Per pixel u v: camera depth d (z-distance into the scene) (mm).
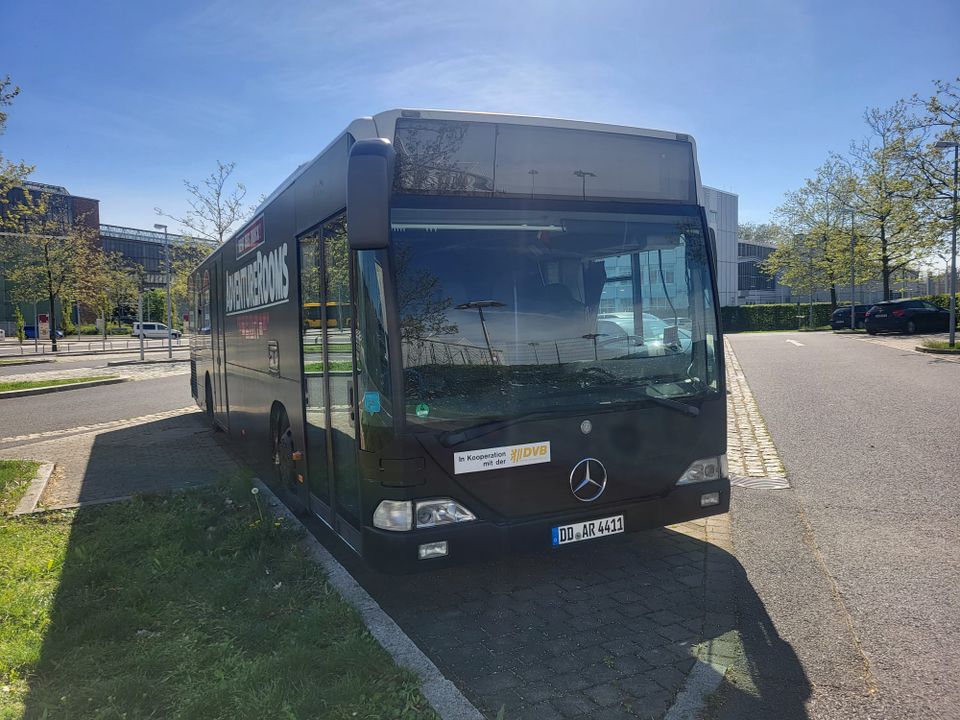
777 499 6809
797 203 50062
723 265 63062
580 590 4836
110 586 4797
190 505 6605
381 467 4086
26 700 3400
